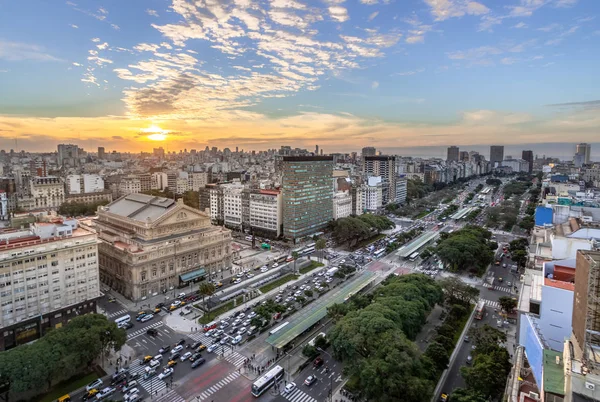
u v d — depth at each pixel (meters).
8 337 127.06
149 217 192.75
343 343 110.00
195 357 123.81
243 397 105.50
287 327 136.38
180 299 172.88
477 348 120.62
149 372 114.31
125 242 190.88
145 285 174.50
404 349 102.56
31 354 99.69
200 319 153.00
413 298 139.38
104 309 162.12
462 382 111.31
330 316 139.62
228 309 162.38
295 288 186.75
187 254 194.25
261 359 124.50
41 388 103.88
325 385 111.12
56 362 101.44
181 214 199.25
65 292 140.88
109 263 187.12
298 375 115.81
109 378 113.44
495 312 160.38
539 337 81.00
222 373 116.81
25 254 129.38
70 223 163.38
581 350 65.31
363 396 103.69
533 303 99.75
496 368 100.62
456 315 150.50
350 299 158.50
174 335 140.50
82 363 110.25
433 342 120.19
